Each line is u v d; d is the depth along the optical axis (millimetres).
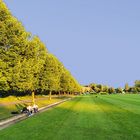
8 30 43156
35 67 55781
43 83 88500
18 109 57656
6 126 31031
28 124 32500
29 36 53281
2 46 43125
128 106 68500
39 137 23812
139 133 26547
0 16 42781
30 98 117312
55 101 97812
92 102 90812
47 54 90812
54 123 33531
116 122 35219
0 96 90938
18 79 45188
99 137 24250
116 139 23344
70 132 26672
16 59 44219
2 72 43000
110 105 72938
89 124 32969
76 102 90688
